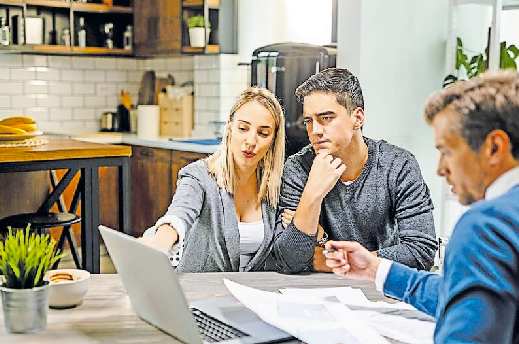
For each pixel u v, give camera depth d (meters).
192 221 2.13
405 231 2.26
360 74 4.31
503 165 1.17
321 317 1.61
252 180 2.26
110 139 5.97
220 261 2.24
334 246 1.77
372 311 1.69
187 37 5.59
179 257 1.99
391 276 1.71
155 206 5.67
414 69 4.65
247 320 1.61
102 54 6.00
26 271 1.54
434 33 4.76
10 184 4.48
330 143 2.17
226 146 2.22
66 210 5.11
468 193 1.23
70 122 6.27
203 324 1.59
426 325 1.59
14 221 3.77
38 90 6.06
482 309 1.10
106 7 6.00
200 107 5.94
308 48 4.53
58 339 1.50
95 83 6.38
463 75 4.74
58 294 1.69
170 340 1.50
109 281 1.98
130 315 1.67
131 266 1.55
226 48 5.65
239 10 5.62
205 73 5.86
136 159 5.85
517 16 4.52
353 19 4.30
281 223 2.22
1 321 1.62
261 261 2.25
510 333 1.11
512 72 1.23
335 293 1.84
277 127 2.22
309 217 2.08
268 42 5.44
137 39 6.09
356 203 2.33
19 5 5.60
